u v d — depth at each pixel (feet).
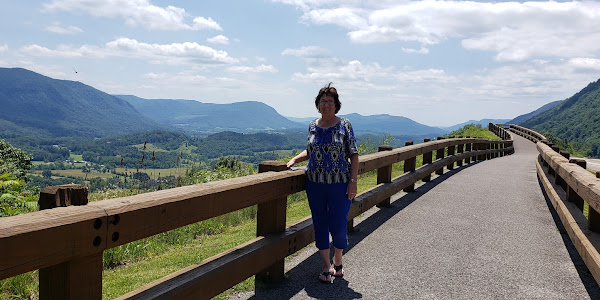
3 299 13.07
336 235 12.99
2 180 23.86
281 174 12.34
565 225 17.10
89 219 6.44
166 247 20.81
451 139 41.19
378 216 21.66
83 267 6.61
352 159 12.60
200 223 23.95
